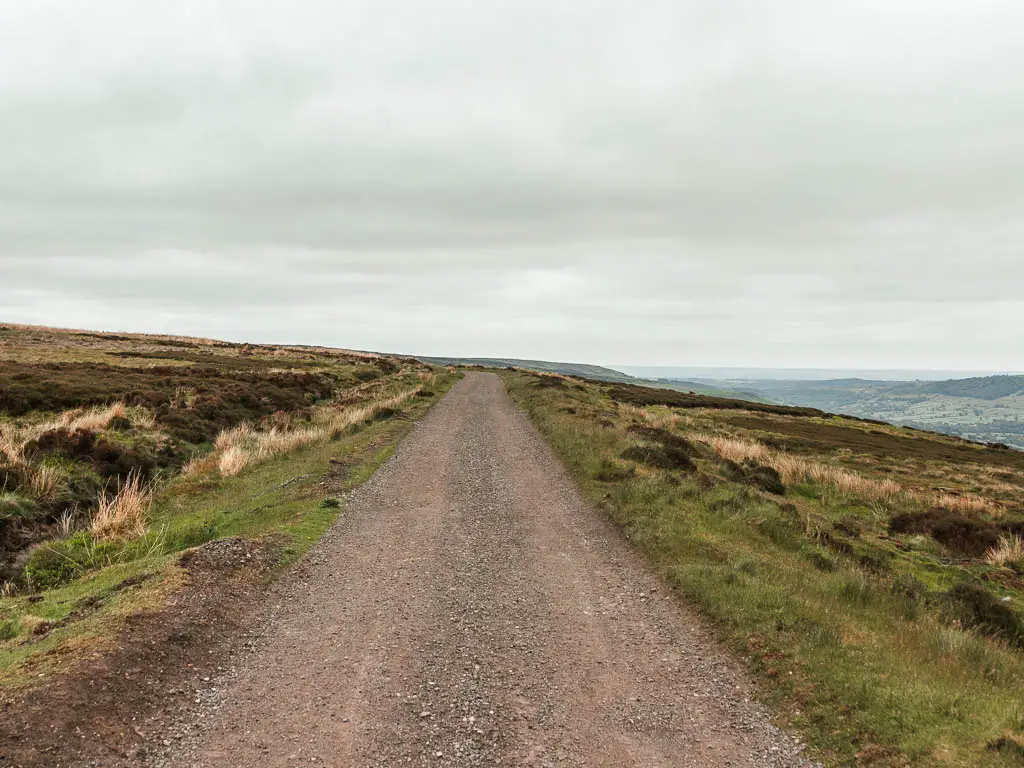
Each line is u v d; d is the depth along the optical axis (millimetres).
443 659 6320
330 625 7105
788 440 37719
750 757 4762
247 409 27781
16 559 10922
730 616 7277
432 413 29375
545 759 4695
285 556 9367
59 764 4344
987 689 5746
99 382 27250
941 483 27375
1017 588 11547
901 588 9602
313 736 4898
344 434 22703
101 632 6184
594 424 23703
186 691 5531
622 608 7797
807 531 12188
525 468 17000
